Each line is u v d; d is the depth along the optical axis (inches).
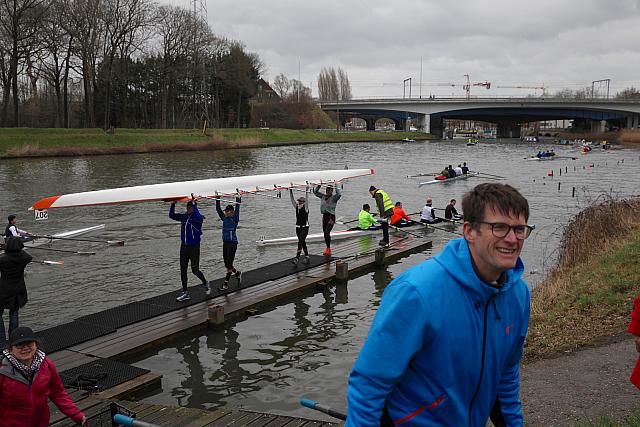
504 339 104.1
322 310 492.4
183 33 3004.4
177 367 375.2
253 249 724.0
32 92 2945.4
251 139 3065.9
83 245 737.6
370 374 98.4
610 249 557.9
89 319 435.5
